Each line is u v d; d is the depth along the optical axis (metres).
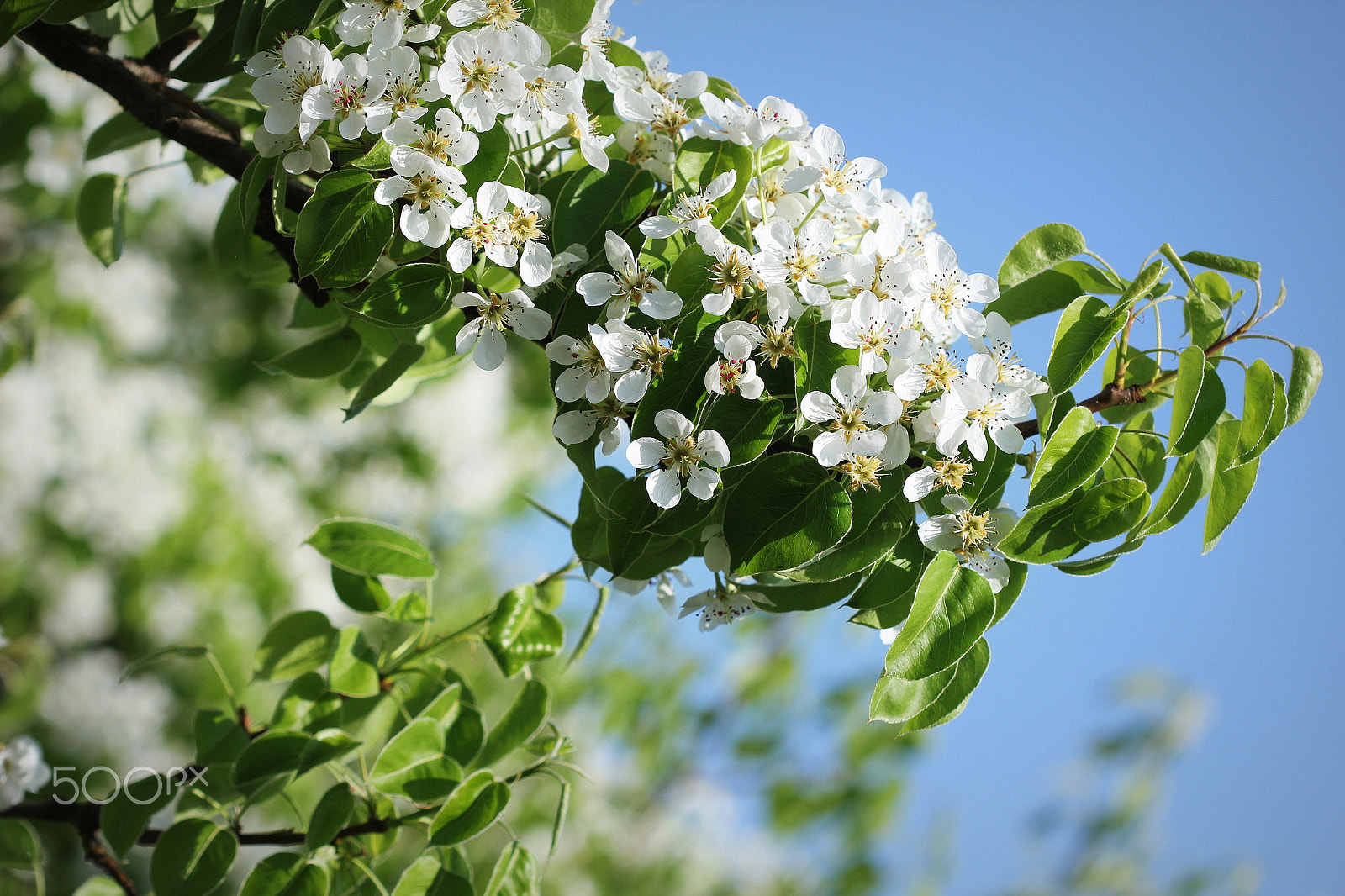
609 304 0.93
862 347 0.92
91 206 1.11
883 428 0.93
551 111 0.95
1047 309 0.98
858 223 0.98
